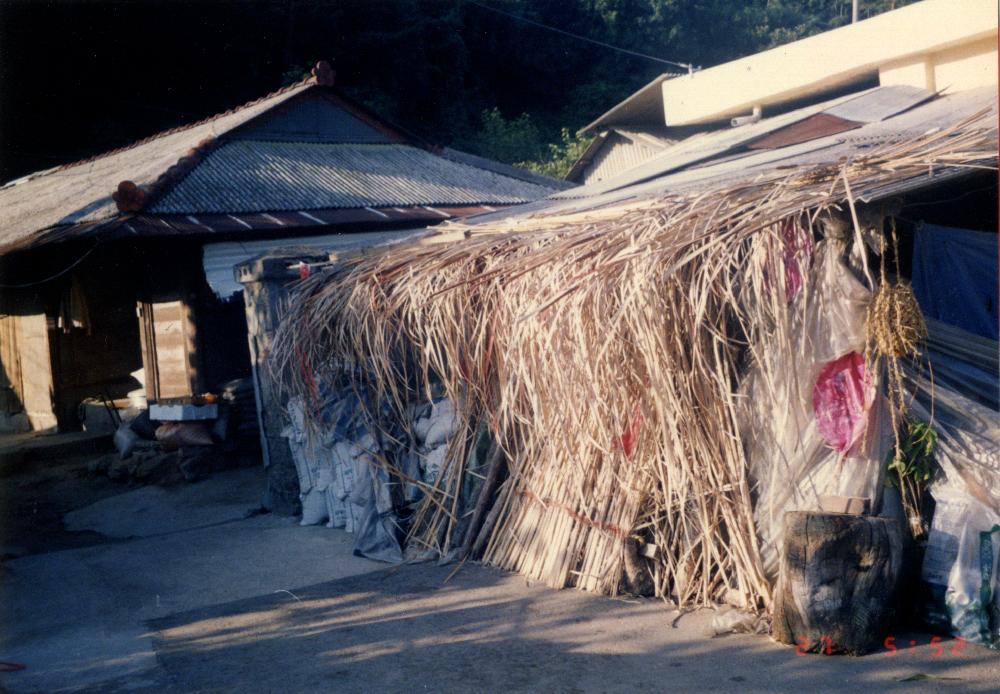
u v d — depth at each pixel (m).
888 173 5.40
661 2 35.25
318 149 16.22
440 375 7.66
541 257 6.65
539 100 38.97
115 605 6.96
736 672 4.90
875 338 5.27
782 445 5.59
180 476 11.75
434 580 6.99
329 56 30.59
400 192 14.83
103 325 15.88
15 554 9.00
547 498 6.87
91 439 14.66
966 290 6.09
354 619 6.22
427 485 7.88
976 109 8.38
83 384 16.11
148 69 27.73
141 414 13.30
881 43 10.84
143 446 12.80
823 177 5.69
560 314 6.05
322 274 9.12
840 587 5.01
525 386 6.84
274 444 9.62
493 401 7.47
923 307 6.06
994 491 5.12
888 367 5.40
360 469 8.25
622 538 6.29
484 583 6.80
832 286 5.39
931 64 10.47
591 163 24.50
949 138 5.94
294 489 9.46
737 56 35.56
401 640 5.75
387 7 31.61
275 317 9.55
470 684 4.99
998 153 5.25
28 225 13.52
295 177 14.43
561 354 6.12
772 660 5.02
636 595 6.24
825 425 5.46
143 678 5.40
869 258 5.79
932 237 6.14
